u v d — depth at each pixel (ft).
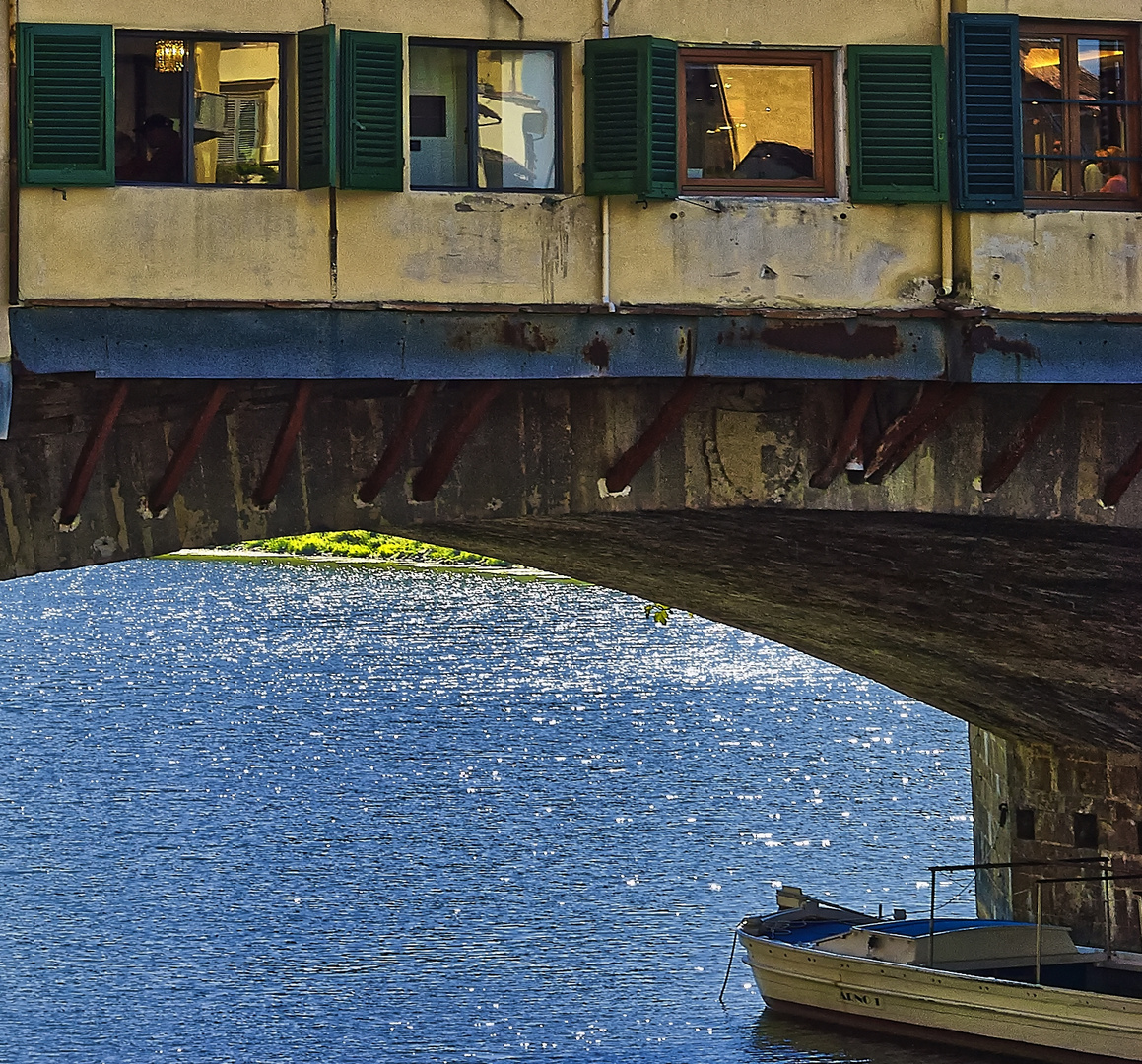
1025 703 255.09
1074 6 160.56
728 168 156.87
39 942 319.27
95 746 522.47
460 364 149.07
